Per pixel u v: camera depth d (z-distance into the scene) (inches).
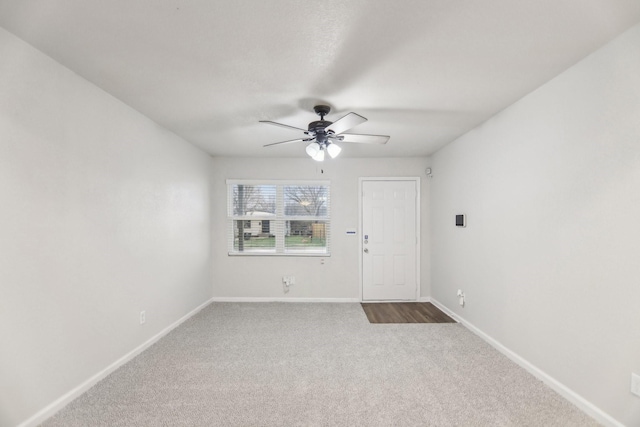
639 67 66.2
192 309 165.2
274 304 188.4
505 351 114.3
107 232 100.0
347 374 101.2
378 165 198.4
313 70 85.6
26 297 72.9
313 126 110.5
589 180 78.4
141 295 118.6
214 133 144.9
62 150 82.9
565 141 85.8
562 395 87.0
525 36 70.2
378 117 123.7
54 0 57.9
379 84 94.3
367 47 74.5
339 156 193.9
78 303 88.0
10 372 69.2
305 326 148.3
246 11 61.6
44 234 77.6
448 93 100.9
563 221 86.7
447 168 167.3
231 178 196.1
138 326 116.8
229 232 196.5
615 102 71.4
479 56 78.5
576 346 82.4
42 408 76.6
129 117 111.3
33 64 74.3
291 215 199.3
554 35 69.8
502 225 115.9
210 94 101.2
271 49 75.3
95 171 94.8
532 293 99.5
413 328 145.6
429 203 197.5
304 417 79.1
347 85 94.9
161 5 59.6
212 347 122.9
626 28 67.7
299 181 197.2
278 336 135.1
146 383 95.1
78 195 88.2
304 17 63.5
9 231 69.1
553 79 90.4
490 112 118.2
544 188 94.1
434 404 84.4
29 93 73.5
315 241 199.2
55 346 80.4
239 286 196.7
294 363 109.2
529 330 101.3
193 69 85.0
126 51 76.2
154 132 128.0
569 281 84.7
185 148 156.6
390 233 198.1
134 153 114.4
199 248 174.7
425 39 71.2
